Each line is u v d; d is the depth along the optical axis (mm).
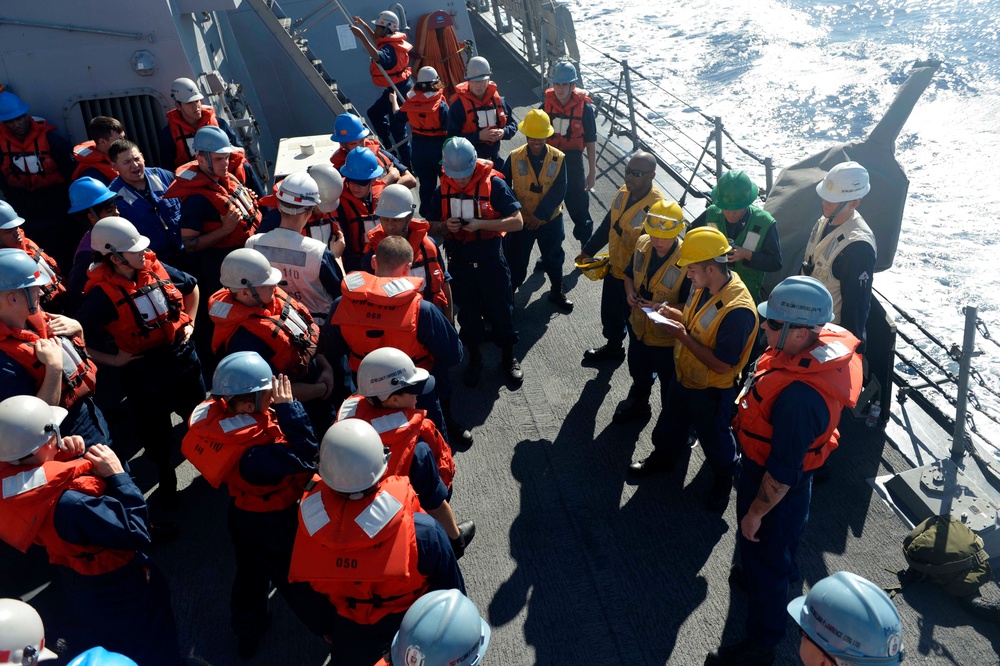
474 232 5699
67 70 7152
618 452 5480
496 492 5215
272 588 4602
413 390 3506
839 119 24031
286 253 4754
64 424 4242
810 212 5879
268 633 4305
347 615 3137
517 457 5500
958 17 31750
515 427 5789
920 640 4074
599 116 11000
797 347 3521
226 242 5781
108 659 2156
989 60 27500
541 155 6398
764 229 5082
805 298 3434
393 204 4891
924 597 4312
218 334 4219
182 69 7332
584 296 7320
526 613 4363
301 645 4230
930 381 5574
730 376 4477
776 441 3510
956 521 4441
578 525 4918
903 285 15570
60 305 5730
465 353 6773
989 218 18031
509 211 5676
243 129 8352
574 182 7496
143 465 5602
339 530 2941
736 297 4246
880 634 2482
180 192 5562
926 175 20469
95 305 4586
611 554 4699
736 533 4781
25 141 6980
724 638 4164
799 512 3766
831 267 4996
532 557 4715
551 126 6855
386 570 2926
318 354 4586
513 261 6918
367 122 10906
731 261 4980
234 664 4141
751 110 24797
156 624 3660
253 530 3629
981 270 15938
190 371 5000
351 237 5668
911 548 4375
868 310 4996
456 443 5656
